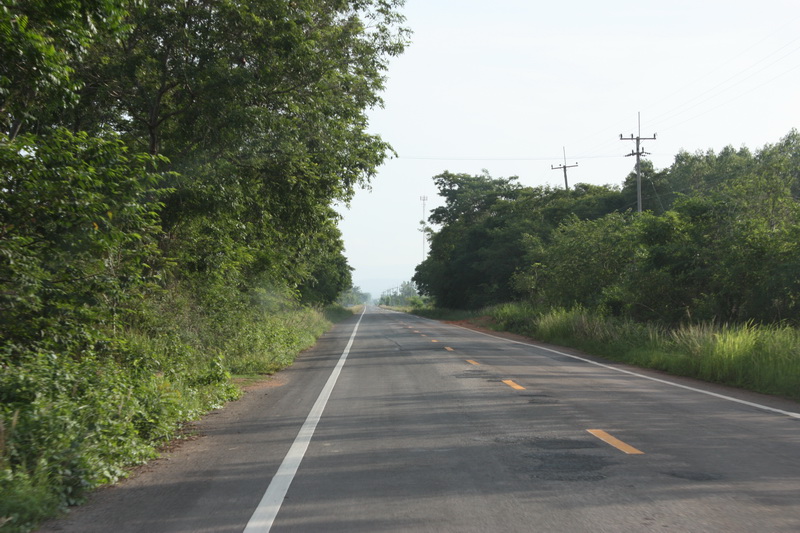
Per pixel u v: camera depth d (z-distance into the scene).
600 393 11.54
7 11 8.00
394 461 6.69
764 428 8.21
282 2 15.58
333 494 5.53
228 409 10.68
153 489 5.88
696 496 5.25
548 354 20.41
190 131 16.31
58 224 8.59
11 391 6.90
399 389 12.32
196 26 15.05
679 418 8.96
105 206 8.81
